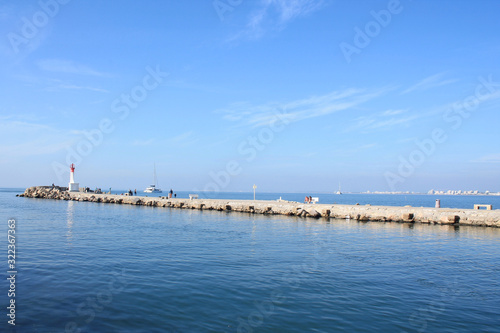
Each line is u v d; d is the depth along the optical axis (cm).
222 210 5056
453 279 1455
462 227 3162
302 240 2353
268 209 4553
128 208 5441
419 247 2145
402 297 1222
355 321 1000
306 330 934
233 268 1565
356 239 2423
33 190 9700
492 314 1078
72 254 1781
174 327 934
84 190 9512
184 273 1463
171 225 3172
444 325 986
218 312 1045
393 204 9406
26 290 1195
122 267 1540
